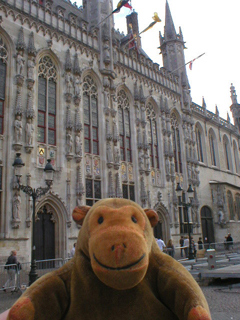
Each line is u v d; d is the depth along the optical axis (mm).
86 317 2359
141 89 33938
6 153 21172
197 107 48312
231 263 18281
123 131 31453
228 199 45375
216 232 43031
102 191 27219
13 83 22531
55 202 23344
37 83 24281
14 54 23078
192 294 2291
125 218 2393
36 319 2283
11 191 20688
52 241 23078
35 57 24141
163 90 38094
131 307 2352
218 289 12688
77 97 26297
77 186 24672
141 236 2301
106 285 2363
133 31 44969
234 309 8961
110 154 28109
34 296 2336
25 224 20891
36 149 22969
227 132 55188
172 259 2617
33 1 25516
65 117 25516
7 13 23344
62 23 27516
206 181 45031
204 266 15664
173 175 35625
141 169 31328
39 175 22641
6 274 14664
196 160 40719
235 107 63188
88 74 28875
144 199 30703
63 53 26797
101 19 31062
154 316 2361
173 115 39656
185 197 37844
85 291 2395
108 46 30234
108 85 29734
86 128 27562
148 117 35156
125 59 33844
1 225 19953
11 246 19969
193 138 41594
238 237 44500
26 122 22422
